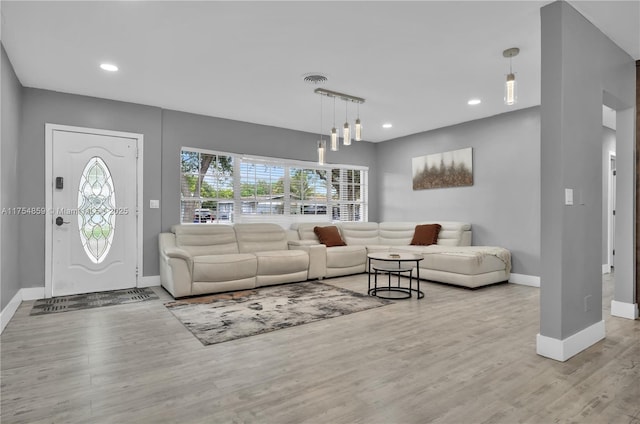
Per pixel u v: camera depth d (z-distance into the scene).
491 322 3.22
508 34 2.90
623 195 3.38
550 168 2.44
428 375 2.18
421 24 2.74
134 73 3.67
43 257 4.09
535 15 2.61
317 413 1.77
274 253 4.88
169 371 2.24
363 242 6.37
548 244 2.45
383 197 7.16
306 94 4.32
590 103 2.69
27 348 2.61
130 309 3.64
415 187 6.46
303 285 4.88
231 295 4.25
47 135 4.11
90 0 2.41
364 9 2.54
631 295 3.33
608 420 1.71
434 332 2.96
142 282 4.71
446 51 3.20
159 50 3.17
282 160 6.05
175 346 2.65
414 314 3.48
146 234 4.75
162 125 4.89
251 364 2.35
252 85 4.02
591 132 2.71
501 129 5.23
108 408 1.82
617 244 3.42
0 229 2.98
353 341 2.76
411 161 6.57
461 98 4.51
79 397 1.92
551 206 2.44
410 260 4.07
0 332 2.90
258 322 3.22
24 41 2.98
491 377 2.15
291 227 6.08
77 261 4.29
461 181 5.72
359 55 3.28
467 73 3.70
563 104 2.40
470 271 4.54
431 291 4.50
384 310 3.62
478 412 1.78
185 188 5.15
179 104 4.72
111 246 4.51
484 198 5.45
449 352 2.54
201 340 2.77
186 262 4.12
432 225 5.73
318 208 6.59
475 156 5.56
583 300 2.62
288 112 5.10
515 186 5.08
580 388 2.01
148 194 4.77
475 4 2.47
